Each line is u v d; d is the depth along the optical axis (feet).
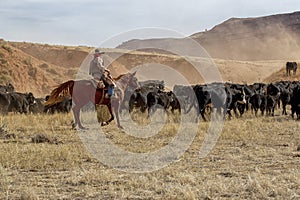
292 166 45.06
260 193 34.37
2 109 95.50
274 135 67.41
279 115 100.42
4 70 208.54
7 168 43.80
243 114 100.78
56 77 237.04
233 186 36.24
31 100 106.32
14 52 225.35
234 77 289.53
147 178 39.78
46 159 47.70
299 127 76.79
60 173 42.32
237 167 45.03
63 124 80.48
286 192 34.55
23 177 40.60
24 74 216.74
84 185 37.73
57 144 59.26
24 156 48.34
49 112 101.30
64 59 293.23
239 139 63.21
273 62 350.64
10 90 125.70
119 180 39.22
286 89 110.01
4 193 34.76
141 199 33.60
